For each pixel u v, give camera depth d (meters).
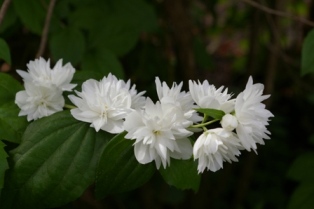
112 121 0.34
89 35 0.49
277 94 0.95
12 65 0.56
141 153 0.33
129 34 0.50
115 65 0.48
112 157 0.34
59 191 0.34
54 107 0.36
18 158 0.34
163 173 0.35
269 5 0.72
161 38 0.67
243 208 0.76
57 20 0.48
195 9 0.81
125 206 0.75
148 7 0.53
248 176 0.75
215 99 0.33
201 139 0.33
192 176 0.36
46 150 0.34
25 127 0.36
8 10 0.48
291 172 0.57
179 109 0.32
